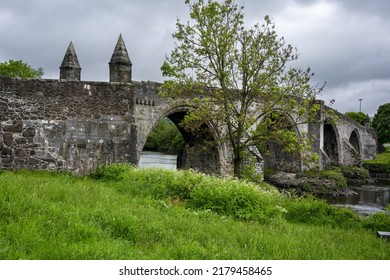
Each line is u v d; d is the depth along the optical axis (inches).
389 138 3373.5
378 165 2150.6
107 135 821.2
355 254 376.2
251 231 416.2
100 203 406.0
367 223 622.8
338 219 620.4
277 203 624.7
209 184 583.5
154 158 2397.9
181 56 807.7
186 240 333.4
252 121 806.5
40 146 773.3
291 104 765.3
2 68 1977.1
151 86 1068.5
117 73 965.2
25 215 312.2
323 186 1487.5
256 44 789.9
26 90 767.1
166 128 3366.1
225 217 484.1
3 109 751.7
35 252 251.4
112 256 262.5
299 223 589.0
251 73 781.3
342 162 2194.9
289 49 850.8
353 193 1503.4
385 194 1502.2
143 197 544.4
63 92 792.3
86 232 299.9
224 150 1254.9
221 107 823.1
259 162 1219.2
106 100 823.7
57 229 296.8
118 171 754.8
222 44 785.6
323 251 361.7
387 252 418.0
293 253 336.5
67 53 1034.1
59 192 429.1
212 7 779.4
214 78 814.5
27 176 617.6
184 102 1074.1
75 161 794.8
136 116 1042.1
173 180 627.5
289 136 779.4
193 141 1333.7
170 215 445.4
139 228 341.7
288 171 1721.2
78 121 800.9
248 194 549.6
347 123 2327.8
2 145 749.3
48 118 780.0
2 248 248.4
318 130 1736.0
